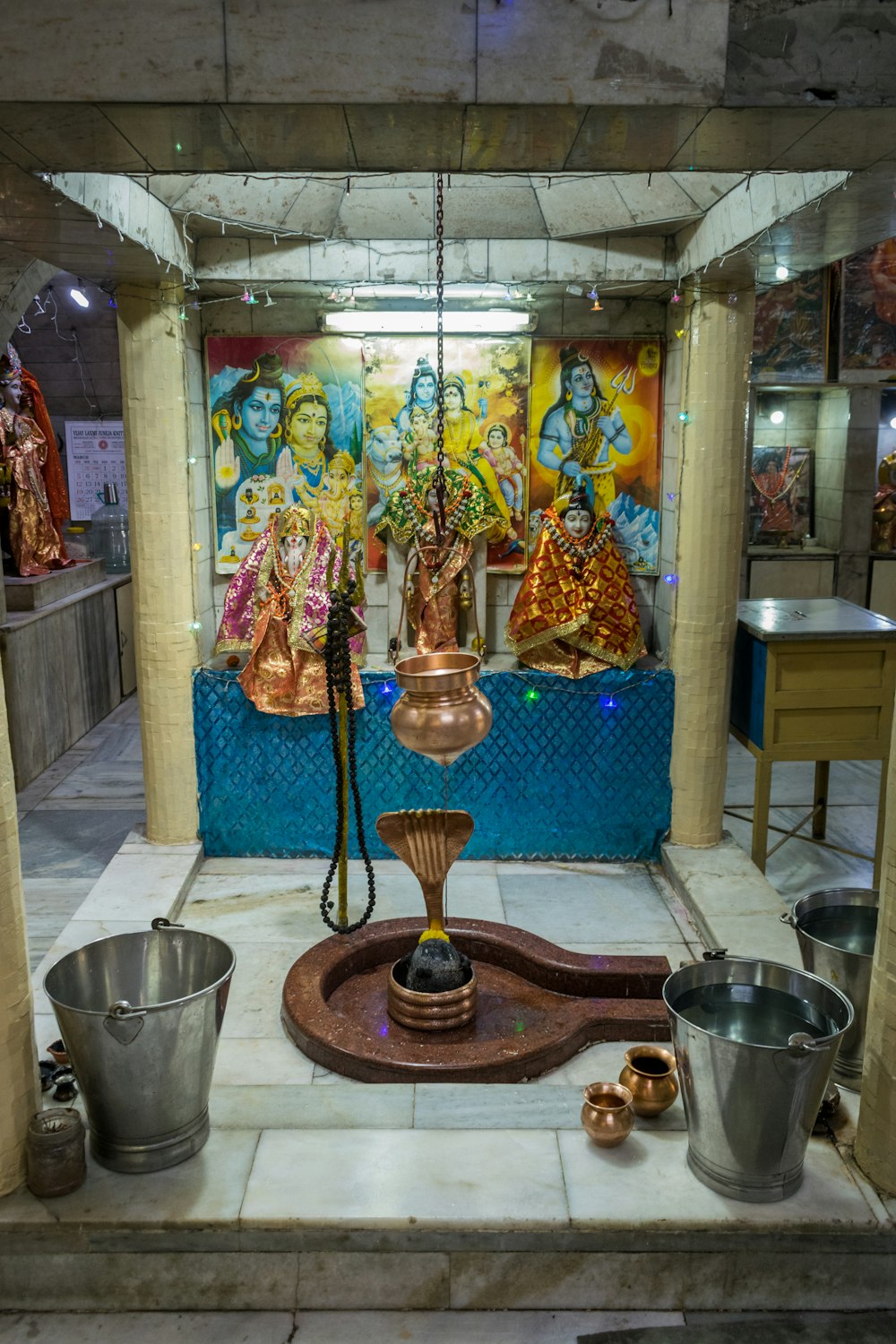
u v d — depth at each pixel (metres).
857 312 7.97
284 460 5.50
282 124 2.67
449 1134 3.16
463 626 5.68
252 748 5.28
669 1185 2.95
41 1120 2.95
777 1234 2.84
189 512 5.14
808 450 8.87
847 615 5.50
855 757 5.17
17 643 6.77
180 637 5.13
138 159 2.97
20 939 2.92
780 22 2.50
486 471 5.51
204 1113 3.11
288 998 3.86
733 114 2.60
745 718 5.42
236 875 5.19
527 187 4.69
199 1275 2.88
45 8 2.45
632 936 4.58
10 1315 2.88
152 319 4.82
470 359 5.40
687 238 4.70
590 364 5.44
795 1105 2.77
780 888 5.34
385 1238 2.84
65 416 10.15
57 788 6.87
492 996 4.10
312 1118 3.24
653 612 5.71
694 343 4.84
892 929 2.88
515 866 5.35
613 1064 3.65
